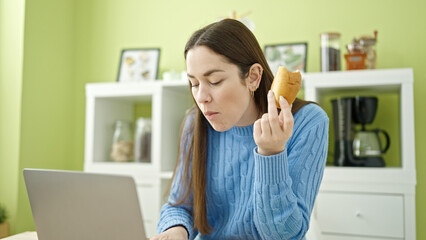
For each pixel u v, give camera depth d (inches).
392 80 80.9
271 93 32.2
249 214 41.1
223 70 35.7
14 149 103.2
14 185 102.3
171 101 102.2
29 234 43.7
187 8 111.3
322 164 40.1
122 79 109.9
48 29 112.0
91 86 104.4
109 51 117.8
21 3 105.3
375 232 78.9
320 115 40.7
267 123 32.4
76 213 30.0
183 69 110.7
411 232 77.1
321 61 89.0
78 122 119.1
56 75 114.3
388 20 94.8
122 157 105.4
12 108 104.3
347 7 98.0
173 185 47.1
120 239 28.5
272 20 103.5
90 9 120.2
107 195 28.2
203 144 44.3
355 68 86.1
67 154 117.6
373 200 79.4
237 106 37.0
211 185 45.0
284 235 35.5
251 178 42.6
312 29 100.3
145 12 115.2
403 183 78.0
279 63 97.9
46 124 110.9
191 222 43.2
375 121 94.9
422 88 91.5
